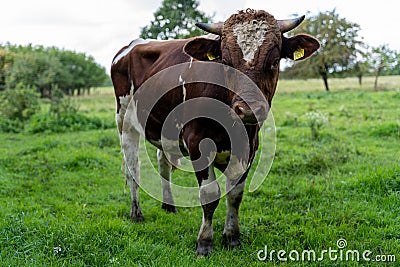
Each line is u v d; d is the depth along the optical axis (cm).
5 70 3095
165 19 1451
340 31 3850
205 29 427
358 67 3912
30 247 447
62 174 816
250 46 390
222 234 491
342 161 823
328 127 1252
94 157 913
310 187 656
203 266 415
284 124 1396
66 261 420
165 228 531
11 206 613
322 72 3853
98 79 7744
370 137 1106
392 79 4903
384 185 632
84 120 1594
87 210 605
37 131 1500
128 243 460
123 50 612
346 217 539
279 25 422
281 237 493
